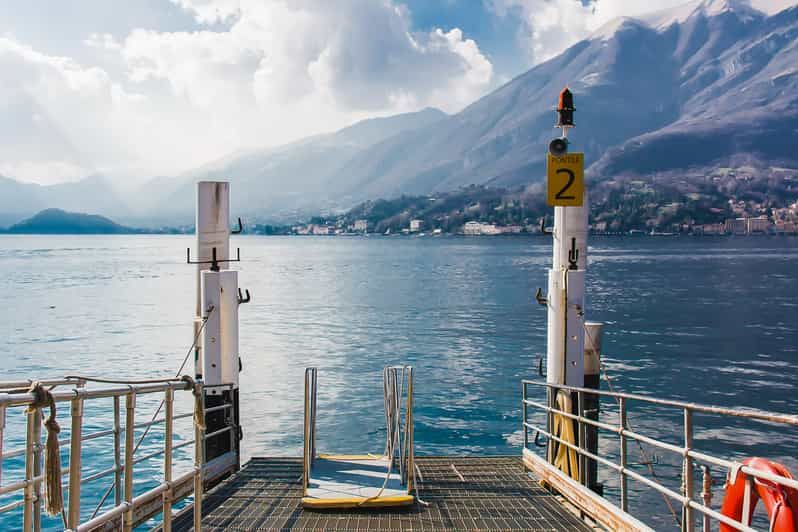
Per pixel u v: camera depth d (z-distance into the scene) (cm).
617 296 5434
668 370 2414
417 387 2048
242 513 743
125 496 462
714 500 1127
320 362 2492
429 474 920
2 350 2795
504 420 1659
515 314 4150
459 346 2888
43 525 1047
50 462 371
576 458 841
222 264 973
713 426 1603
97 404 1745
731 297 5325
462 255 15062
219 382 941
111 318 3919
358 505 757
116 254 14900
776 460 1359
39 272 8550
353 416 1688
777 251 16362
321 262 11862
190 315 4062
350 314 4178
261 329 3481
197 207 957
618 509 659
